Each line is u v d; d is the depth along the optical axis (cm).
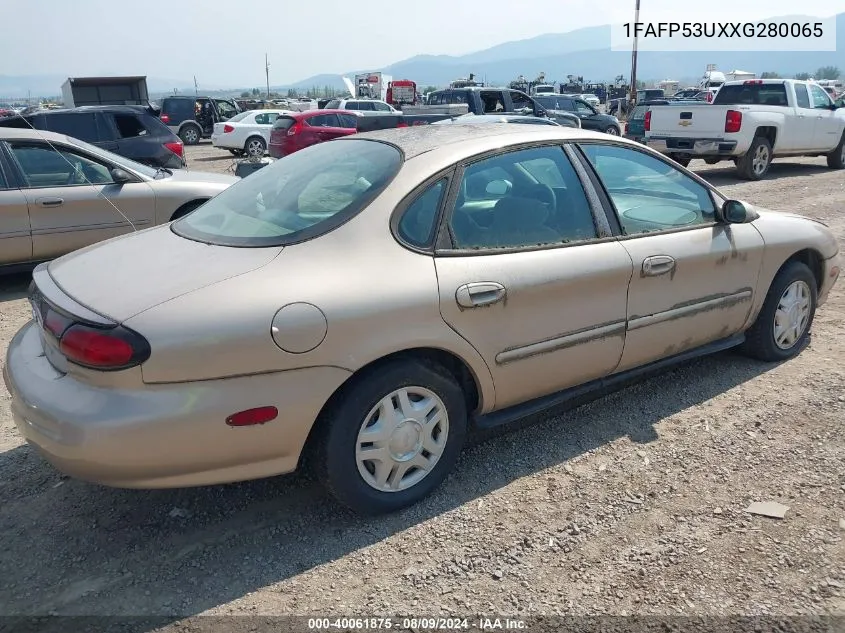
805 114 1454
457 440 323
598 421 392
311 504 319
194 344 254
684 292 389
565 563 277
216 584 268
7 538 297
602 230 361
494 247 323
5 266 675
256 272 275
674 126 1423
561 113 2089
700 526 297
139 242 333
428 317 295
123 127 1220
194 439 258
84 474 261
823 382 431
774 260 436
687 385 435
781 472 336
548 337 335
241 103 4403
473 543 290
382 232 297
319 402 275
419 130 375
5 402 425
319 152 376
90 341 253
